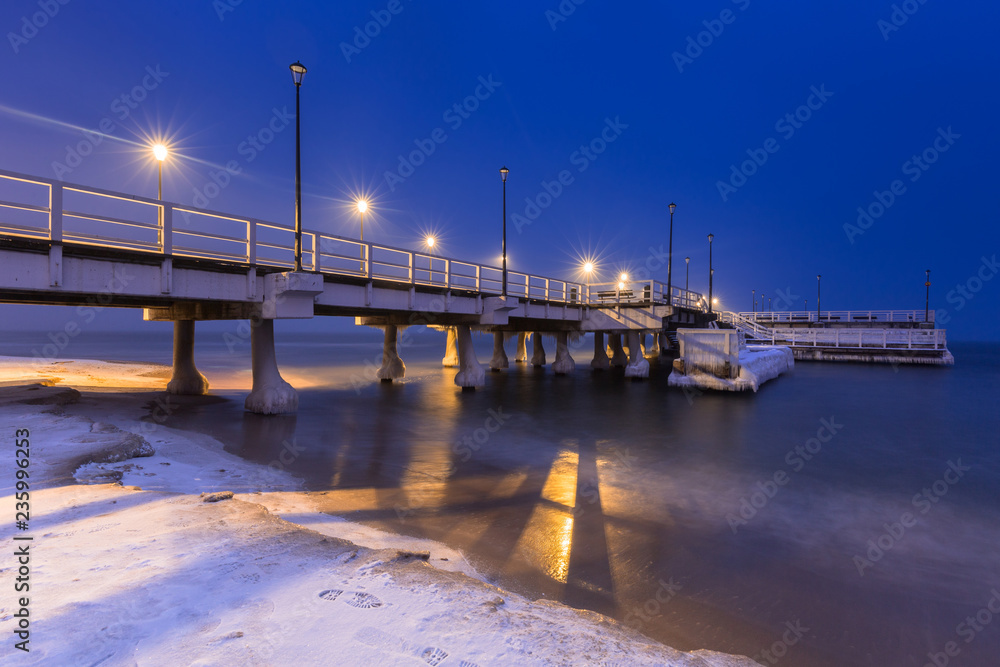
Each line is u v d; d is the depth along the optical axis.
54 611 3.70
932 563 6.81
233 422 15.82
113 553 4.94
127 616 3.69
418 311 20.83
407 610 4.03
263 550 5.13
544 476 10.87
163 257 12.23
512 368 43.00
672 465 11.95
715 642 4.82
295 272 14.66
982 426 17.11
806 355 46.59
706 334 27.27
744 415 19.22
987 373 36.16
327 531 6.93
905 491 10.07
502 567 6.32
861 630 5.14
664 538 7.50
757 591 5.93
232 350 75.69
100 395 20.31
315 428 15.38
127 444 10.20
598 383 30.28
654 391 26.31
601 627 4.43
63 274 10.60
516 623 3.97
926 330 43.97
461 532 7.47
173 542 5.27
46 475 7.93
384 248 18.77
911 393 25.48
